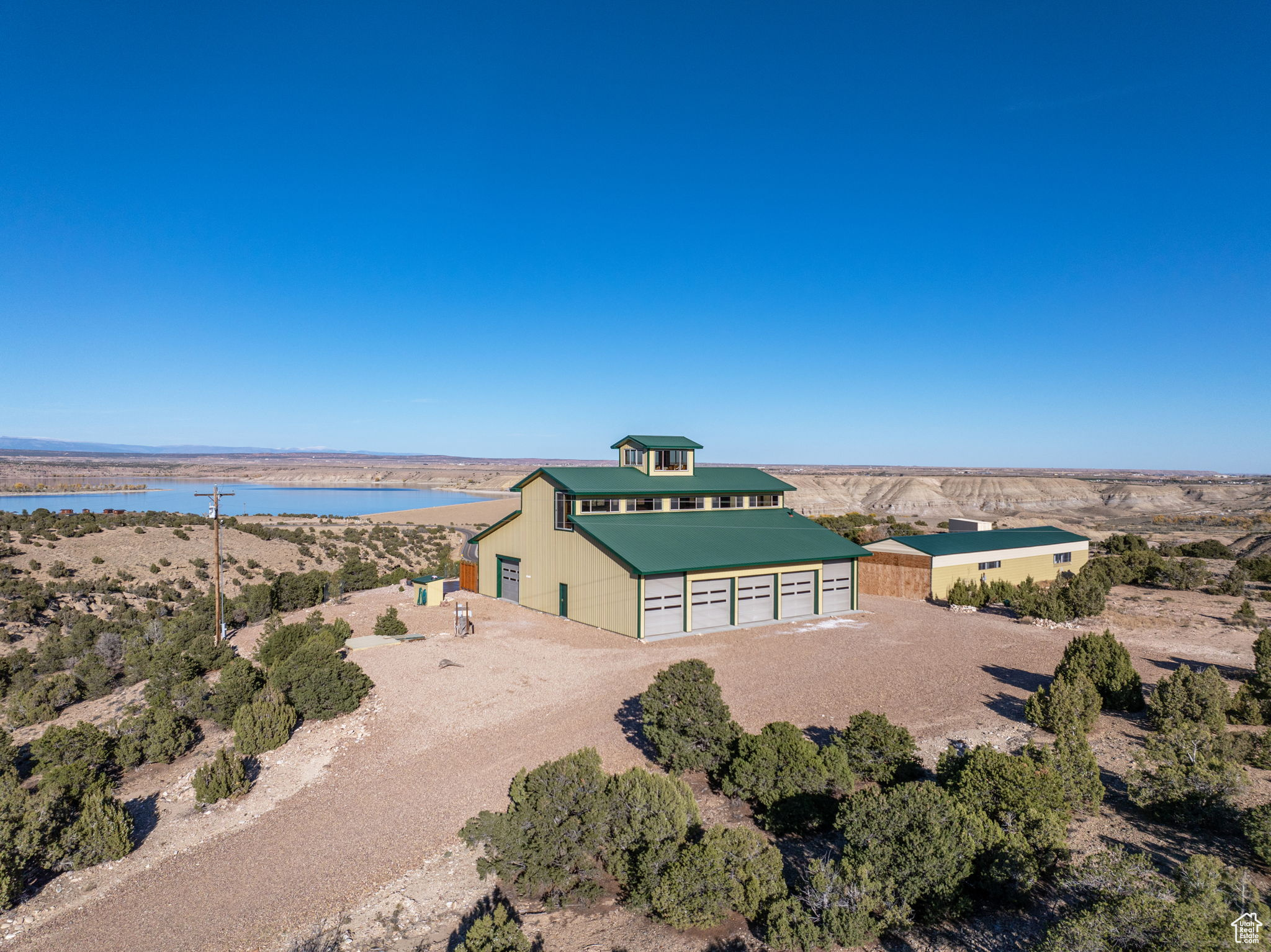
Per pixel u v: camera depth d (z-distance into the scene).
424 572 58.03
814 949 9.08
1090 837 12.04
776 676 23.09
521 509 36.38
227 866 12.73
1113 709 19.58
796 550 33.44
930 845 9.88
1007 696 20.88
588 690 21.59
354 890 11.73
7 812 12.99
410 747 17.69
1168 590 41.50
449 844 13.05
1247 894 8.86
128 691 26.19
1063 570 44.78
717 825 13.09
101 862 12.98
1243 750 14.95
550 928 10.32
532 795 11.85
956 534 43.59
